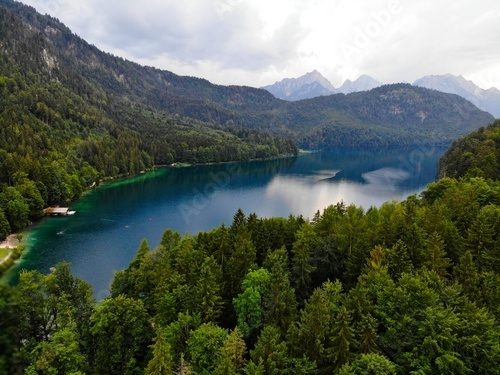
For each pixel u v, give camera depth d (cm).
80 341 5825
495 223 7181
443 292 5203
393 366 4153
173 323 5978
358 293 5259
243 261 7481
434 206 8425
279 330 5356
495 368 4191
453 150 18938
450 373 4112
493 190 9288
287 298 5791
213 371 4753
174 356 5588
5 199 13362
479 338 4316
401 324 4753
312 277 7438
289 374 4581
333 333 4922
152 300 7369
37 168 16425
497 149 14300
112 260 11256
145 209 17150
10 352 4103
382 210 9969
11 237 12700
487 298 5328
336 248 7669
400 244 6519
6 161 15712
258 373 4334
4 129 19112
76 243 12538
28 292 5606
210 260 7438
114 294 8162
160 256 8631
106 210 16738
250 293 6259
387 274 5956
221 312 6600
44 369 4928
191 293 6644
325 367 4775
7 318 4209
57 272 6638
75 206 17188
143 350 6181
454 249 7000
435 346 4288
